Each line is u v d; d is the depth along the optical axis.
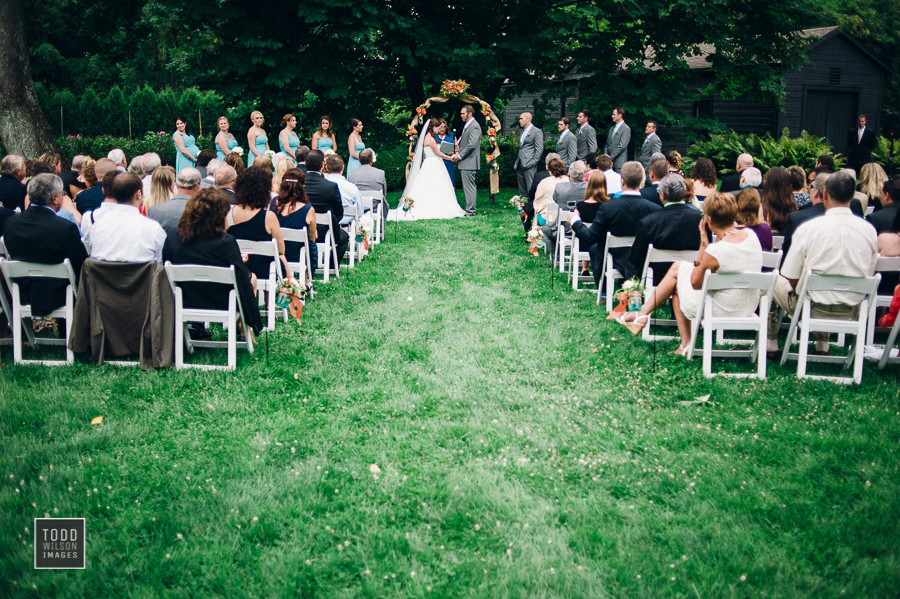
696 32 15.32
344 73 14.91
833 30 19.00
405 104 18.58
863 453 3.73
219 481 3.43
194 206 4.82
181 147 12.20
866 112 20.23
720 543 2.97
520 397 4.49
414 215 12.64
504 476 3.53
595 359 5.21
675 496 3.38
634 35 15.58
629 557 2.88
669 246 5.54
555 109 16.30
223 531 3.03
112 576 2.77
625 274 6.26
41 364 4.85
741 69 16.12
